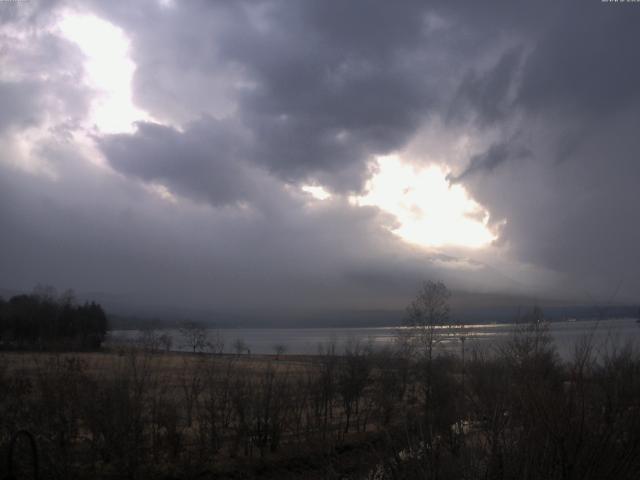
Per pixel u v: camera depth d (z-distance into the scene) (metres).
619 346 7.71
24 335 45.19
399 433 9.63
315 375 28.23
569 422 7.00
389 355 30.53
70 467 18.19
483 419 8.23
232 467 21.39
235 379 25.58
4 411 17.45
